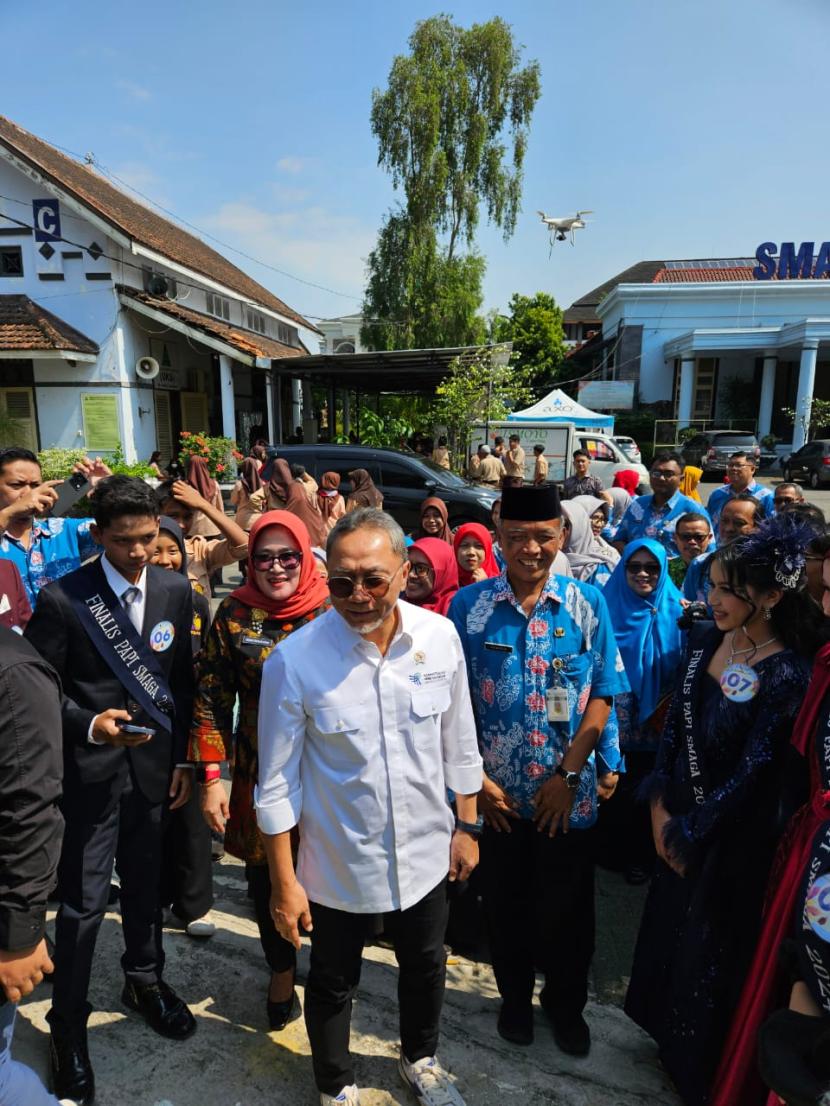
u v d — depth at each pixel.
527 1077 2.19
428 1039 2.07
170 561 2.72
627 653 3.16
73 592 2.12
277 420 15.30
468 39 21.61
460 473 16.94
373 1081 2.15
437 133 21.53
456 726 1.98
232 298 17.30
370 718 1.80
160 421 14.80
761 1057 1.35
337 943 1.90
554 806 2.13
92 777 2.06
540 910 2.24
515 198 22.66
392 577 1.71
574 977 2.27
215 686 2.21
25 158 12.23
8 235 13.02
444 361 16.12
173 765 2.29
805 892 1.55
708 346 24.81
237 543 3.41
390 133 21.84
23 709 1.52
